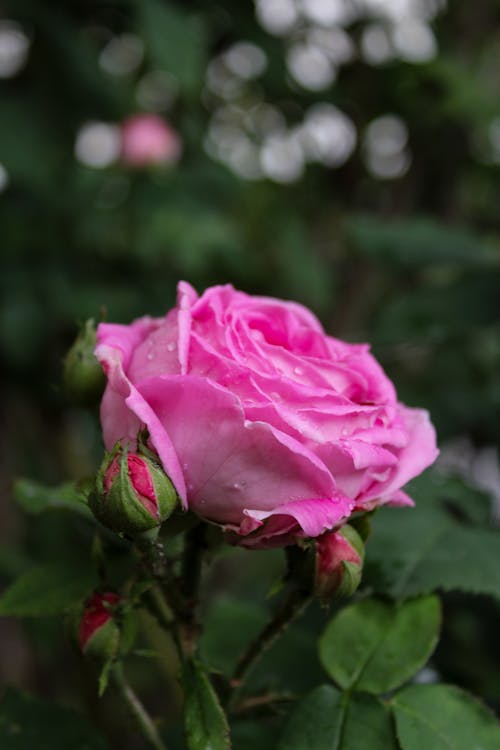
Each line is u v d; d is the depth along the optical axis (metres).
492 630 0.56
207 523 0.41
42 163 0.87
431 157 0.93
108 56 0.95
